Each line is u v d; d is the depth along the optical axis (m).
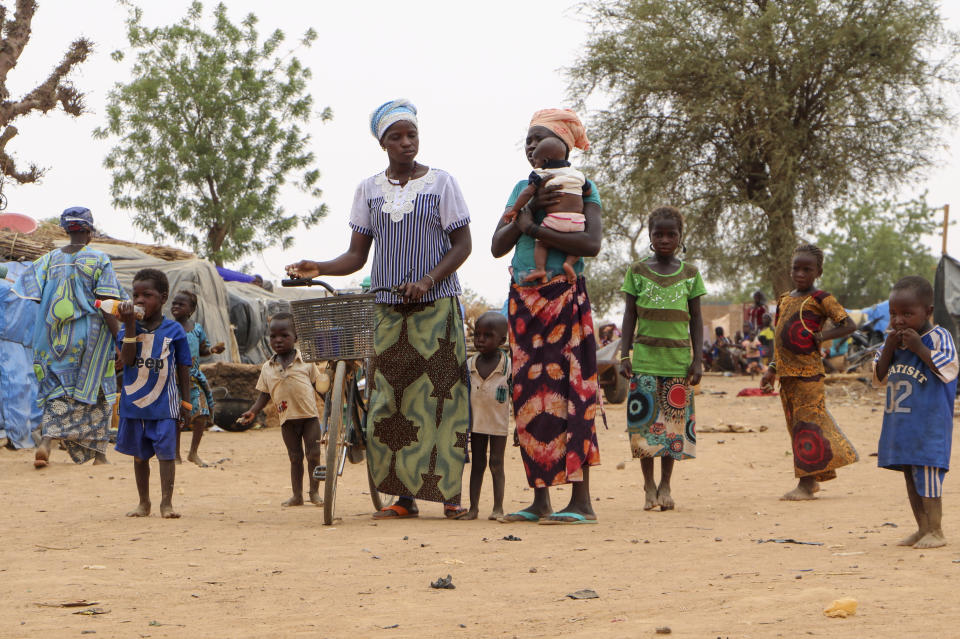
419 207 6.34
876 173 33.78
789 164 31.84
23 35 18.50
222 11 42.03
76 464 9.59
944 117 32.84
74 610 3.66
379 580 4.20
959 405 17.41
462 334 6.43
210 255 41.88
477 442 6.51
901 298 4.95
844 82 32.66
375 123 6.48
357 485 8.73
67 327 9.05
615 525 5.95
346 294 5.98
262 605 3.74
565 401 6.15
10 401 11.29
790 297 7.52
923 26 32.06
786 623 3.25
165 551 4.98
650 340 6.90
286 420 7.21
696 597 3.73
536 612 3.55
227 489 8.23
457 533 5.61
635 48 34.06
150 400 6.39
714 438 12.68
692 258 35.56
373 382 6.52
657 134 35.44
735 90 32.94
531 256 6.23
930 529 4.91
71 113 18.81
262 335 18.92
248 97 42.03
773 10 31.62
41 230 17.61
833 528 5.65
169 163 40.62
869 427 13.84
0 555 4.90
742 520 6.16
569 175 6.11
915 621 3.22
